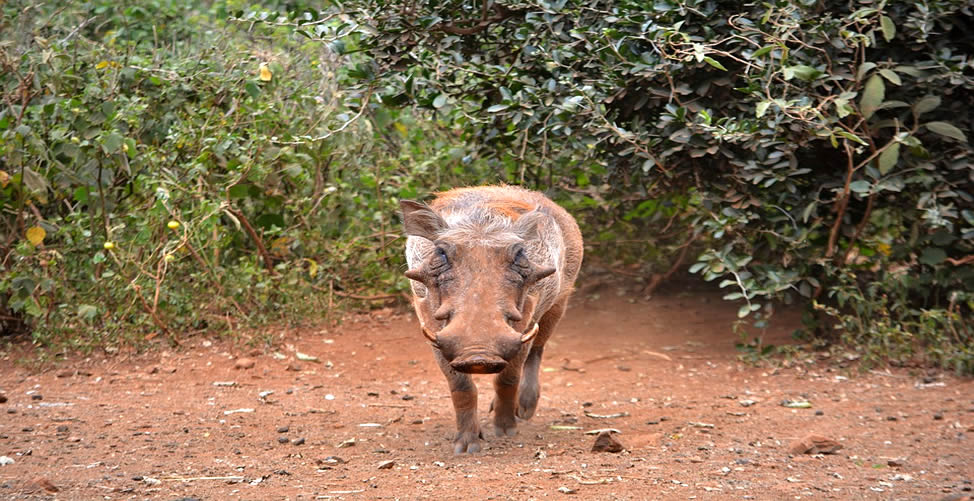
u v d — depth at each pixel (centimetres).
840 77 630
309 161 824
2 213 754
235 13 720
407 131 888
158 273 740
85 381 669
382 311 875
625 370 729
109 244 711
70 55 792
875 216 770
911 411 593
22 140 711
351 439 544
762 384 680
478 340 418
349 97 739
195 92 805
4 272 729
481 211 499
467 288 435
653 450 514
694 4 645
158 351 739
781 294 717
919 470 463
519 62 704
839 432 551
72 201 800
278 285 802
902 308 722
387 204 869
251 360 720
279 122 810
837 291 768
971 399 616
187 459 489
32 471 457
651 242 915
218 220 767
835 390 654
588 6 678
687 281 972
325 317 830
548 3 671
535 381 602
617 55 643
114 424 562
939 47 652
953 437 530
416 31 698
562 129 688
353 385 685
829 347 749
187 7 1009
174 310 766
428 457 504
